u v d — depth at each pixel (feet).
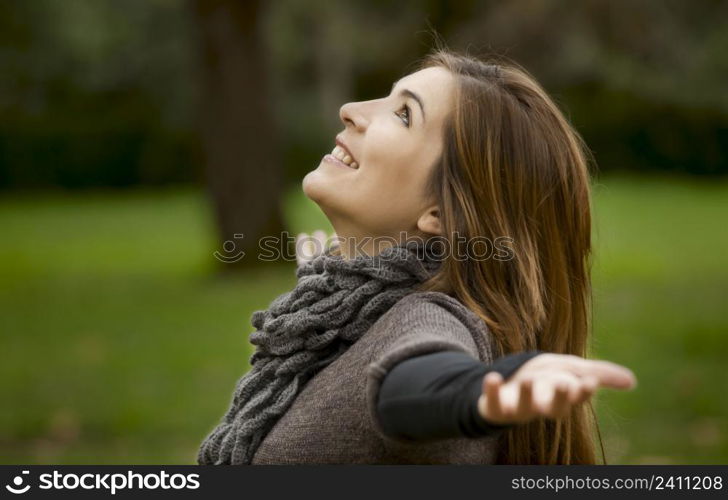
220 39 50.14
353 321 7.74
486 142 7.88
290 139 108.17
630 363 29.86
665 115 107.34
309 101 108.58
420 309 7.13
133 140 116.67
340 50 100.83
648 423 23.62
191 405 26.99
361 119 8.23
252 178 49.85
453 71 8.22
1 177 114.73
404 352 5.97
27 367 32.32
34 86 110.73
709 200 86.38
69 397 28.22
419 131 8.01
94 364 32.53
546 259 8.09
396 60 92.58
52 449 23.29
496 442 8.00
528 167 7.98
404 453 7.09
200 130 51.65
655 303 39.86
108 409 26.81
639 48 71.61
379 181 8.01
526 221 7.97
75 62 106.11
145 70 107.34
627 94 98.94
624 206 80.79
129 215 89.51
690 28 71.61
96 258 61.00
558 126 8.30
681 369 29.04
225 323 38.50
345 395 7.28
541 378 4.87
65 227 80.53
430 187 8.00
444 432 5.44
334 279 7.89
